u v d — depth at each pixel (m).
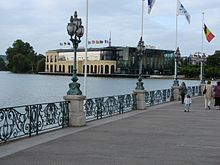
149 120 21.42
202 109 29.81
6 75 187.62
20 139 14.20
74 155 11.45
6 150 12.09
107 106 23.92
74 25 18.66
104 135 15.51
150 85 114.69
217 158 11.32
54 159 10.85
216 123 20.38
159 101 36.94
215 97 30.98
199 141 14.38
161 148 12.82
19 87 95.38
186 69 135.62
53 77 171.75
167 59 159.62
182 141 14.33
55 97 65.94
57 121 17.58
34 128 15.50
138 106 29.03
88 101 21.50
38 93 75.38
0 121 13.25
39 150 12.15
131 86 110.00
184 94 36.25
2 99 60.12
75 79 18.50
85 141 13.98
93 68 177.12
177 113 26.12
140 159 11.02
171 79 154.38
